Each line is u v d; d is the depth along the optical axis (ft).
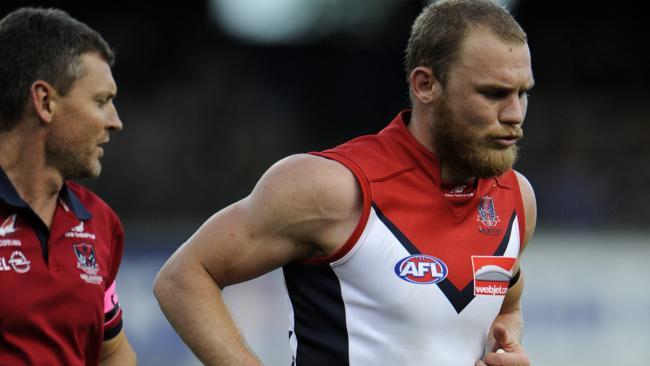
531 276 102.63
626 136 177.17
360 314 36.81
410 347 36.45
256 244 37.60
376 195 36.81
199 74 189.98
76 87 36.06
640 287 102.12
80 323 37.04
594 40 201.87
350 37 199.62
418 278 36.47
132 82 187.32
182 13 198.08
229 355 37.22
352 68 196.24
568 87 195.11
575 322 101.19
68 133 36.14
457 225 37.81
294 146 180.96
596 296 101.96
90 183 156.97
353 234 36.55
